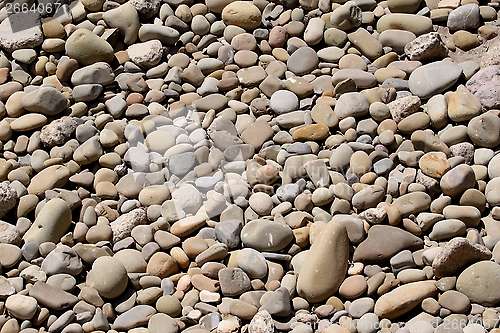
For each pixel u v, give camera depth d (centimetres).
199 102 222
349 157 202
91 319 170
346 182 198
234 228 185
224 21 244
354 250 181
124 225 190
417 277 174
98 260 176
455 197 191
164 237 187
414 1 237
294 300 172
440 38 227
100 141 211
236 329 164
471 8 233
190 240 185
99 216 194
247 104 225
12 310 168
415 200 190
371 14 241
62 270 177
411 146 205
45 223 187
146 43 235
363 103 212
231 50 236
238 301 171
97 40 229
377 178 197
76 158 209
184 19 243
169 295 174
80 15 244
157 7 245
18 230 189
